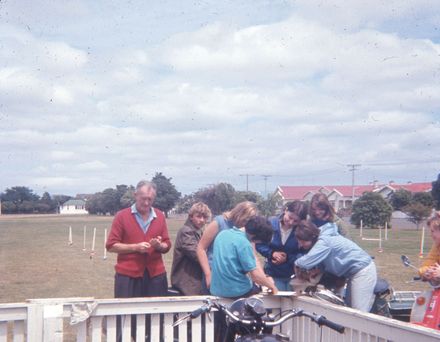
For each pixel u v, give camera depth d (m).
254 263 6.25
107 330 6.02
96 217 93.81
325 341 5.74
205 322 6.30
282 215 7.20
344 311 5.41
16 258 27.33
